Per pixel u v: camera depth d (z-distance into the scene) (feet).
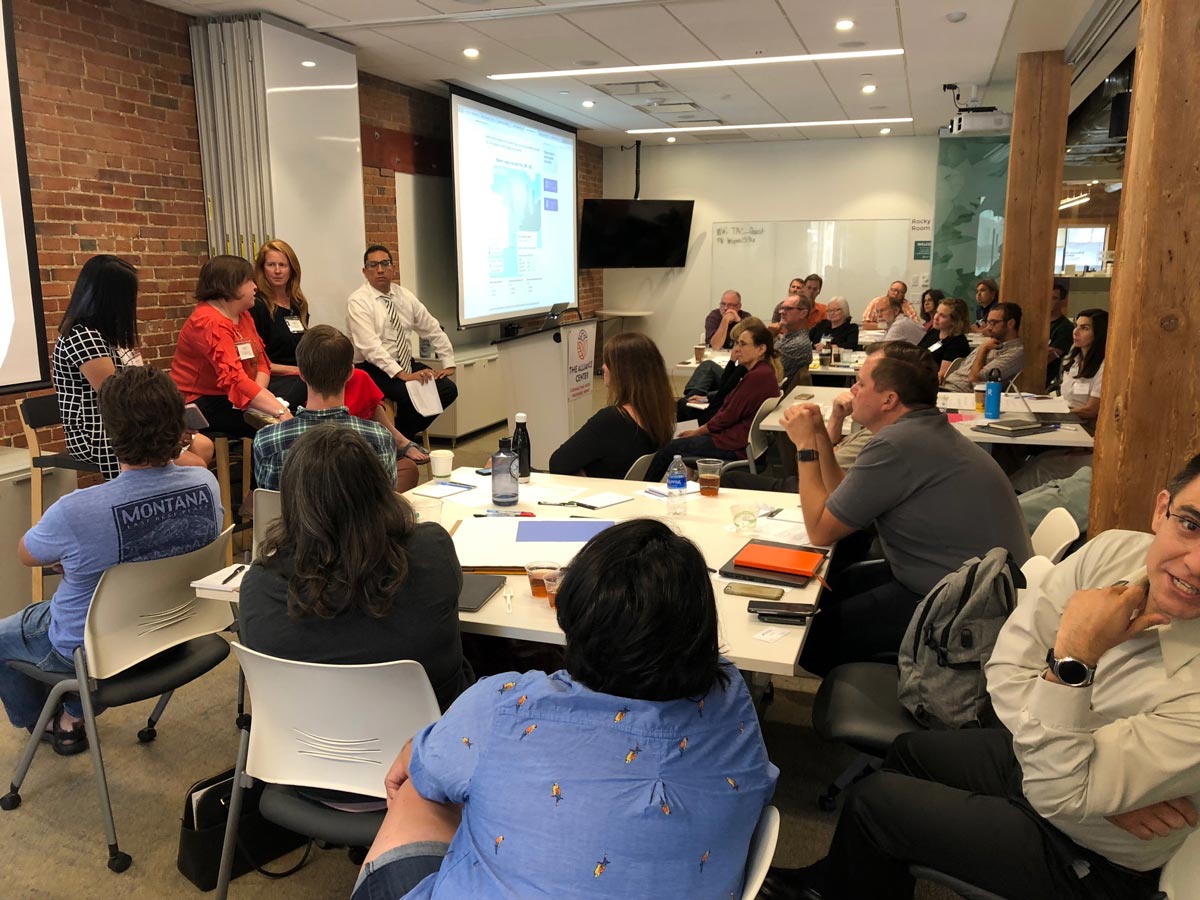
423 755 3.72
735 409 15.38
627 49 19.56
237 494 16.70
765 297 36.65
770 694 9.27
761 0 15.78
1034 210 20.38
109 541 6.96
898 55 20.30
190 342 13.56
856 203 35.01
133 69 14.90
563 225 30.99
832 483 8.55
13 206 11.90
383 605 5.06
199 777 8.12
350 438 5.15
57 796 7.81
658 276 37.68
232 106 16.11
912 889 5.32
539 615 6.20
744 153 35.76
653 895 3.22
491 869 3.35
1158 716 4.06
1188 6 6.99
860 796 5.18
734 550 7.55
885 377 7.68
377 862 4.00
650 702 3.41
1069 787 4.13
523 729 3.44
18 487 11.18
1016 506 7.68
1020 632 4.86
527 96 25.44
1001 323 18.63
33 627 7.41
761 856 3.67
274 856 6.95
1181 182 7.21
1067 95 19.86
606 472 11.24
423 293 24.98
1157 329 7.45
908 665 6.03
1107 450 7.94
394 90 23.06
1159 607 3.94
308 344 8.87
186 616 7.35
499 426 25.73
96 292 10.50
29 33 13.09
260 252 15.52
